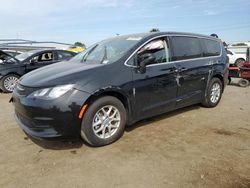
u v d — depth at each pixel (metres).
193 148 3.45
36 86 3.20
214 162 3.05
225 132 4.06
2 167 2.96
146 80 3.86
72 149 3.42
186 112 5.20
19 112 3.43
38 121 3.12
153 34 4.22
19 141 3.68
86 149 3.42
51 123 3.10
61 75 3.32
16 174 2.81
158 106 4.16
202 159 3.13
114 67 3.57
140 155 3.24
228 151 3.36
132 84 3.68
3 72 7.44
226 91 7.90
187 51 4.71
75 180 2.69
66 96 3.11
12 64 7.56
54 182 2.65
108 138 3.53
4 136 3.87
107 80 3.40
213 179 2.69
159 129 4.18
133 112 3.81
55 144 3.58
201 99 5.24
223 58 5.64
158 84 4.06
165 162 3.06
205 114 5.07
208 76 5.19
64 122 3.12
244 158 3.16
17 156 3.23
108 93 3.52
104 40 4.93
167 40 4.37
